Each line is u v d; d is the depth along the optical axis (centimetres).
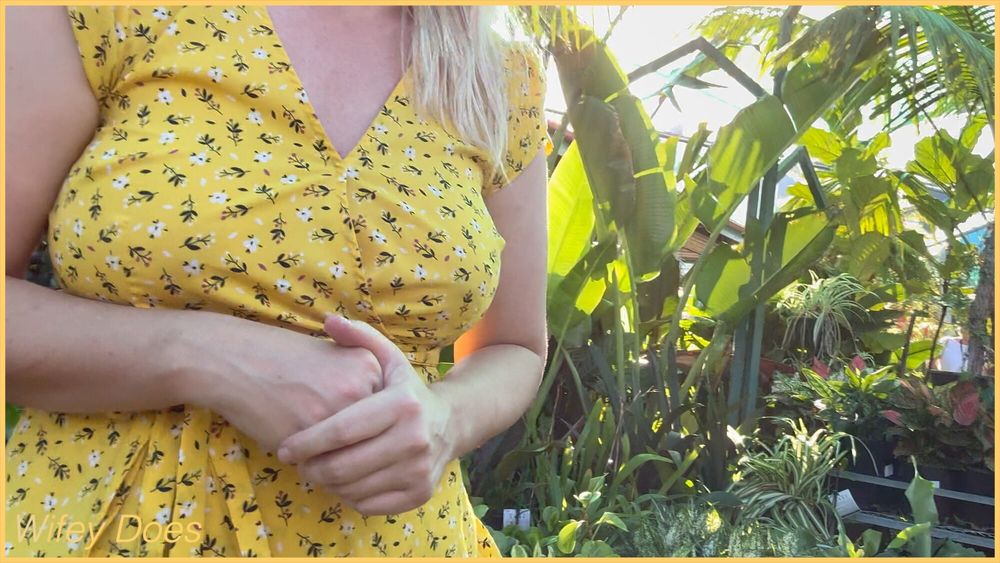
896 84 282
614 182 239
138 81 56
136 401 52
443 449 56
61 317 52
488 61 75
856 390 270
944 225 315
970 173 299
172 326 52
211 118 56
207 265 54
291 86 59
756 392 274
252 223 55
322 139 60
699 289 280
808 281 319
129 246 53
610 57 240
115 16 55
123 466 54
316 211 58
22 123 52
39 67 53
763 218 282
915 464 237
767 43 282
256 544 54
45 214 56
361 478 50
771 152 254
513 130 80
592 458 254
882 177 303
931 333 341
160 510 53
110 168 54
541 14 215
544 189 85
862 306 311
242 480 55
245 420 51
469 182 70
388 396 50
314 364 52
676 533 212
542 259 84
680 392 278
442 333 67
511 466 245
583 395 263
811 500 232
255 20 60
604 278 256
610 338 281
